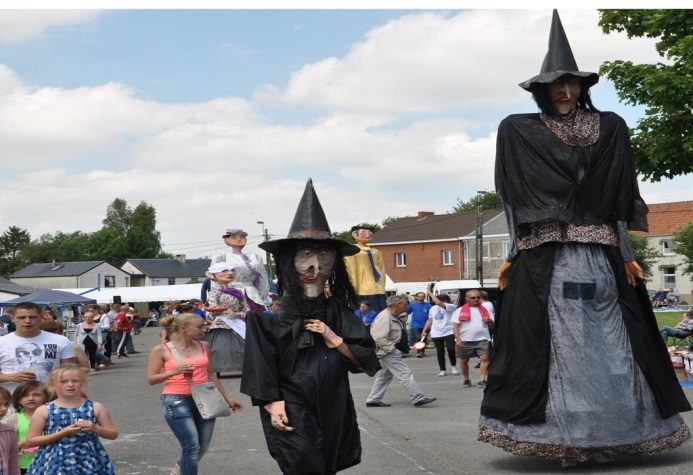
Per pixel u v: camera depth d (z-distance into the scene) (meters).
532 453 7.30
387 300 12.66
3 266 152.88
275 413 5.48
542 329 7.37
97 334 23.11
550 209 7.37
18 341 7.62
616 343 7.39
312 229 5.79
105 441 10.12
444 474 7.46
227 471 8.14
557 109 7.55
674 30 18.09
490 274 70.62
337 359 5.64
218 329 16.11
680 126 17.92
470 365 20.78
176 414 7.33
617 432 7.21
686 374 13.95
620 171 7.50
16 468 6.05
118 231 137.75
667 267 74.19
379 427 10.43
